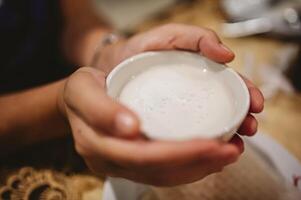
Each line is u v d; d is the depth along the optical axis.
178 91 0.27
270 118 0.41
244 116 0.24
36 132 0.41
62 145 0.41
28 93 0.43
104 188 0.33
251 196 0.32
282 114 0.42
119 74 0.27
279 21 0.53
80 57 0.54
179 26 0.32
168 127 0.24
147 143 0.21
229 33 0.53
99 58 0.45
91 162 0.26
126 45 0.38
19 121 0.40
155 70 0.29
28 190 0.36
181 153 0.21
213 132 0.22
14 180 0.37
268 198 0.32
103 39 0.52
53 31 0.58
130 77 0.28
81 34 0.56
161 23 0.56
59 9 0.59
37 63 0.56
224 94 0.27
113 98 0.26
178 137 0.22
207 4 0.58
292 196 0.32
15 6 0.53
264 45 0.51
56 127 0.41
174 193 0.32
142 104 0.26
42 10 0.55
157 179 0.24
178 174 0.23
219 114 0.25
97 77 0.27
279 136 0.40
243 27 0.53
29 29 0.54
